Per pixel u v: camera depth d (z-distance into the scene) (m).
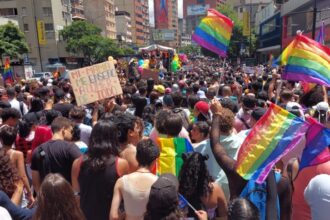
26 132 5.62
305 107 6.51
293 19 44.62
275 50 55.72
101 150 3.63
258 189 2.97
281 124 2.92
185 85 11.66
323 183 2.83
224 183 3.88
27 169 5.38
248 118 5.97
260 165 2.92
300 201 3.37
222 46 7.07
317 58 4.48
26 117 6.62
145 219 2.62
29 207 4.62
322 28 7.99
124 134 4.12
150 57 28.30
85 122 6.97
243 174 2.96
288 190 3.11
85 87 6.57
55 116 5.79
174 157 3.96
